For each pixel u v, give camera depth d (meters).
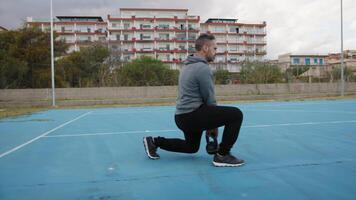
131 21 84.50
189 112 4.08
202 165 4.17
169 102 23.25
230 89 26.06
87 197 3.05
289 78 28.05
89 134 7.61
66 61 27.86
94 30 86.31
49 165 4.39
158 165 4.23
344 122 8.73
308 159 4.40
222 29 92.88
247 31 94.81
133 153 5.13
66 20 87.38
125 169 4.07
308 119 9.71
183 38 86.44
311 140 5.94
